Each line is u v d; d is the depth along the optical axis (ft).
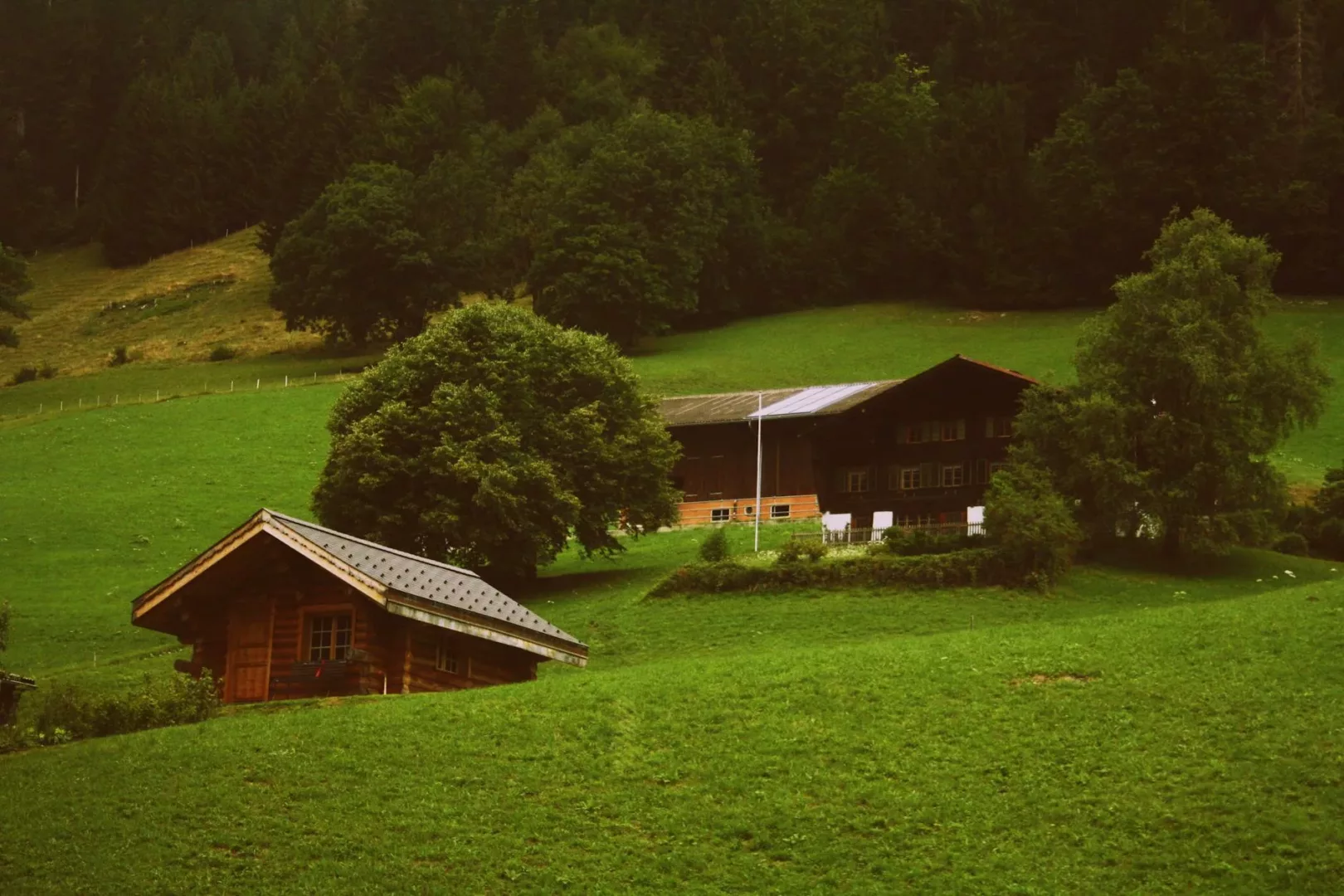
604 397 295.89
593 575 288.51
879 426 318.65
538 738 141.90
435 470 267.59
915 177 634.43
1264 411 283.79
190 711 154.40
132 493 369.50
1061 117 634.84
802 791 130.82
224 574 168.04
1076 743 136.15
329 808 127.44
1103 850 118.42
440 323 300.81
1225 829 119.03
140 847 120.88
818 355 510.17
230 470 389.19
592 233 536.83
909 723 143.43
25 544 330.13
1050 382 301.63
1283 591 187.32
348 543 169.78
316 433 421.59
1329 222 565.53
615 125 640.99
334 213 561.02
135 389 536.42
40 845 121.29
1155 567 273.33
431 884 116.57
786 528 319.06
